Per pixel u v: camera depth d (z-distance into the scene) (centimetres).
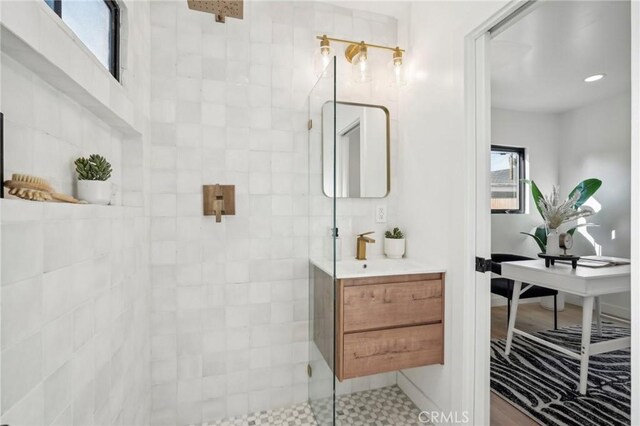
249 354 179
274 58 183
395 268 168
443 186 165
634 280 85
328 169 147
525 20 137
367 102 200
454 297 156
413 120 191
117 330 112
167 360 167
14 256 56
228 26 175
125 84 123
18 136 69
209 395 173
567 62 133
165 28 165
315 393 174
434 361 163
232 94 176
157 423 166
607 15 121
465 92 149
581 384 122
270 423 171
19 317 57
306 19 189
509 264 147
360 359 151
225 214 171
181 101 168
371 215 202
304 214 188
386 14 203
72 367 78
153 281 164
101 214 96
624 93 115
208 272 172
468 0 145
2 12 51
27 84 71
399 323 158
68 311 76
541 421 139
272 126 182
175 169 167
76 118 95
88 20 98
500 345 167
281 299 184
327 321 152
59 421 72
